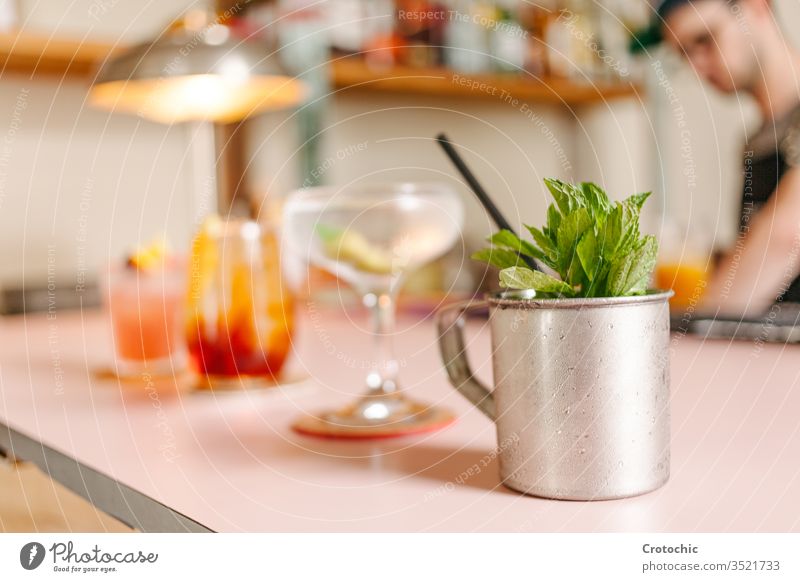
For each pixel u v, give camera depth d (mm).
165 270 872
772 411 575
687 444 504
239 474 486
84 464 516
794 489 409
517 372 417
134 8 1751
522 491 423
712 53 1723
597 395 400
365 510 414
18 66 1593
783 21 2086
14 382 825
